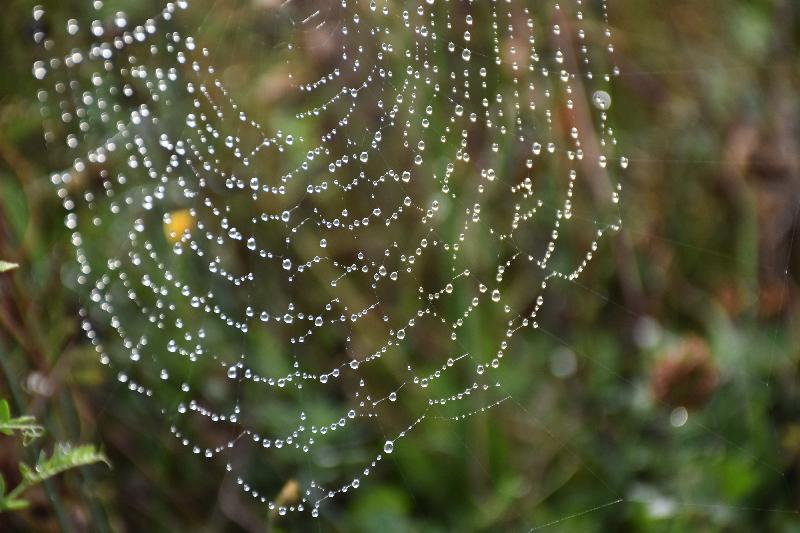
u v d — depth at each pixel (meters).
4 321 0.96
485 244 1.04
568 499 0.99
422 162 1.04
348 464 0.99
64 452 0.88
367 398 1.01
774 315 1.03
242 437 1.00
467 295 1.02
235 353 1.01
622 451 1.00
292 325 1.02
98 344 0.99
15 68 1.01
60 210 1.01
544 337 1.04
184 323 1.01
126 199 1.01
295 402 1.00
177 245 1.00
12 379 0.94
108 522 0.96
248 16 1.04
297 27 1.04
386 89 1.04
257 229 1.03
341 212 1.04
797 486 0.99
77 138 1.02
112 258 1.01
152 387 1.00
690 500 0.99
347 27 1.04
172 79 1.01
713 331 1.03
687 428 1.01
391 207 1.04
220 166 1.03
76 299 1.00
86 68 1.02
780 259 1.04
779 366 1.02
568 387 1.03
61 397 0.96
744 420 1.00
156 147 1.03
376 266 1.03
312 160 1.04
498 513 0.99
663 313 1.04
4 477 0.94
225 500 0.98
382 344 1.02
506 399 1.01
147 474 0.98
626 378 1.03
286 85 1.04
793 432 1.00
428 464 0.99
